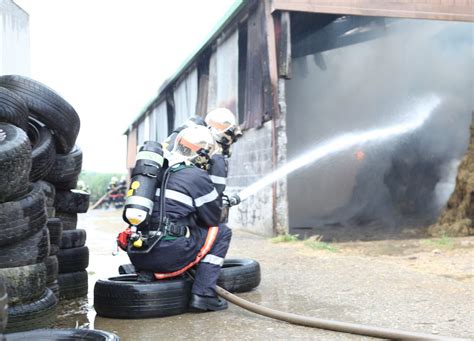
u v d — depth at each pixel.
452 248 8.17
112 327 3.89
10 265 3.64
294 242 9.29
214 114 4.89
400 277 5.62
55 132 4.91
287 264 6.72
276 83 10.27
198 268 4.25
